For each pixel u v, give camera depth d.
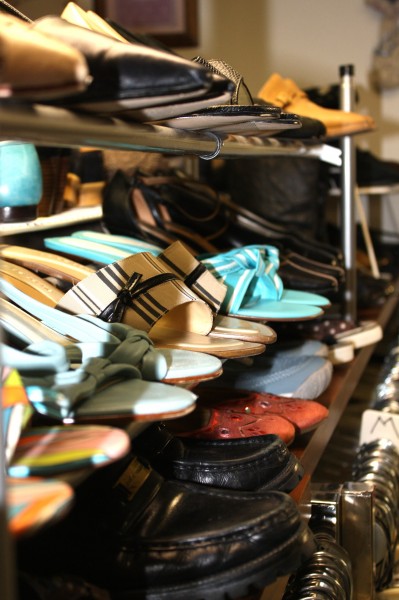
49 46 0.47
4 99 0.47
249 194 1.90
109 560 0.59
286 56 2.62
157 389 0.63
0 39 0.45
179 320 0.89
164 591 0.58
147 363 0.68
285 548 0.60
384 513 1.12
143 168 1.54
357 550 0.96
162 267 0.86
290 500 0.64
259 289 1.09
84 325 0.75
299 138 1.17
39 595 0.52
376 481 1.19
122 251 1.01
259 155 1.08
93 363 0.63
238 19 2.62
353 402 1.96
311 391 1.07
